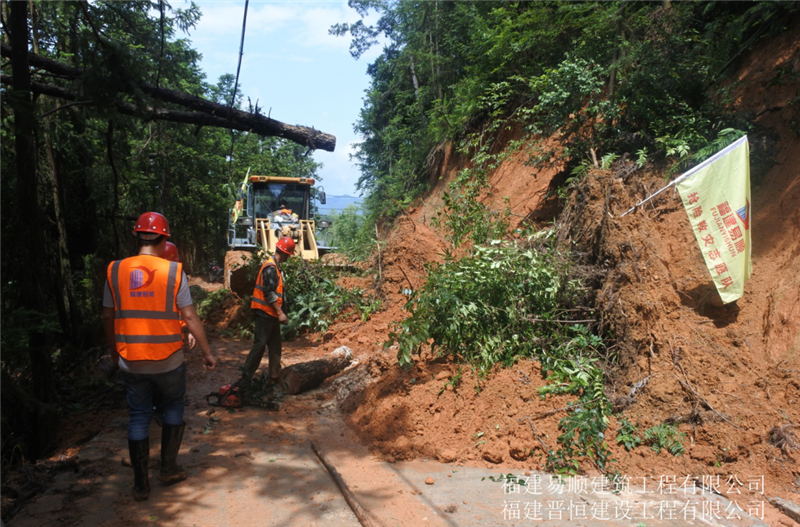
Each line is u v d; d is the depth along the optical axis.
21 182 6.12
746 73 7.84
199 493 3.85
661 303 5.27
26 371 6.62
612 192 6.17
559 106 8.42
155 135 12.59
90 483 3.96
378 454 4.59
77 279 11.09
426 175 17.81
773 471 3.98
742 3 8.60
